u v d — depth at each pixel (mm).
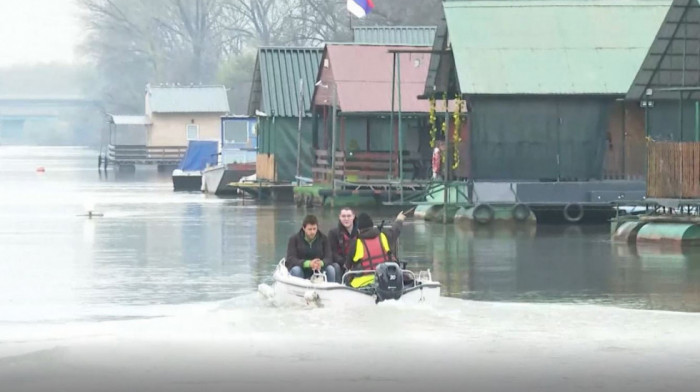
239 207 126750
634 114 100312
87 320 51125
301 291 52531
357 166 119000
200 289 61031
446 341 45094
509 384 37406
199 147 172750
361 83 119250
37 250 80938
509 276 65625
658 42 91375
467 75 98250
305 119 143250
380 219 105062
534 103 99312
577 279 64125
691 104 97438
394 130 120938
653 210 89125
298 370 39594
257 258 75562
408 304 51906
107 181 197125
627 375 38781
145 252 79438
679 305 54875
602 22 103875
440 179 105000
